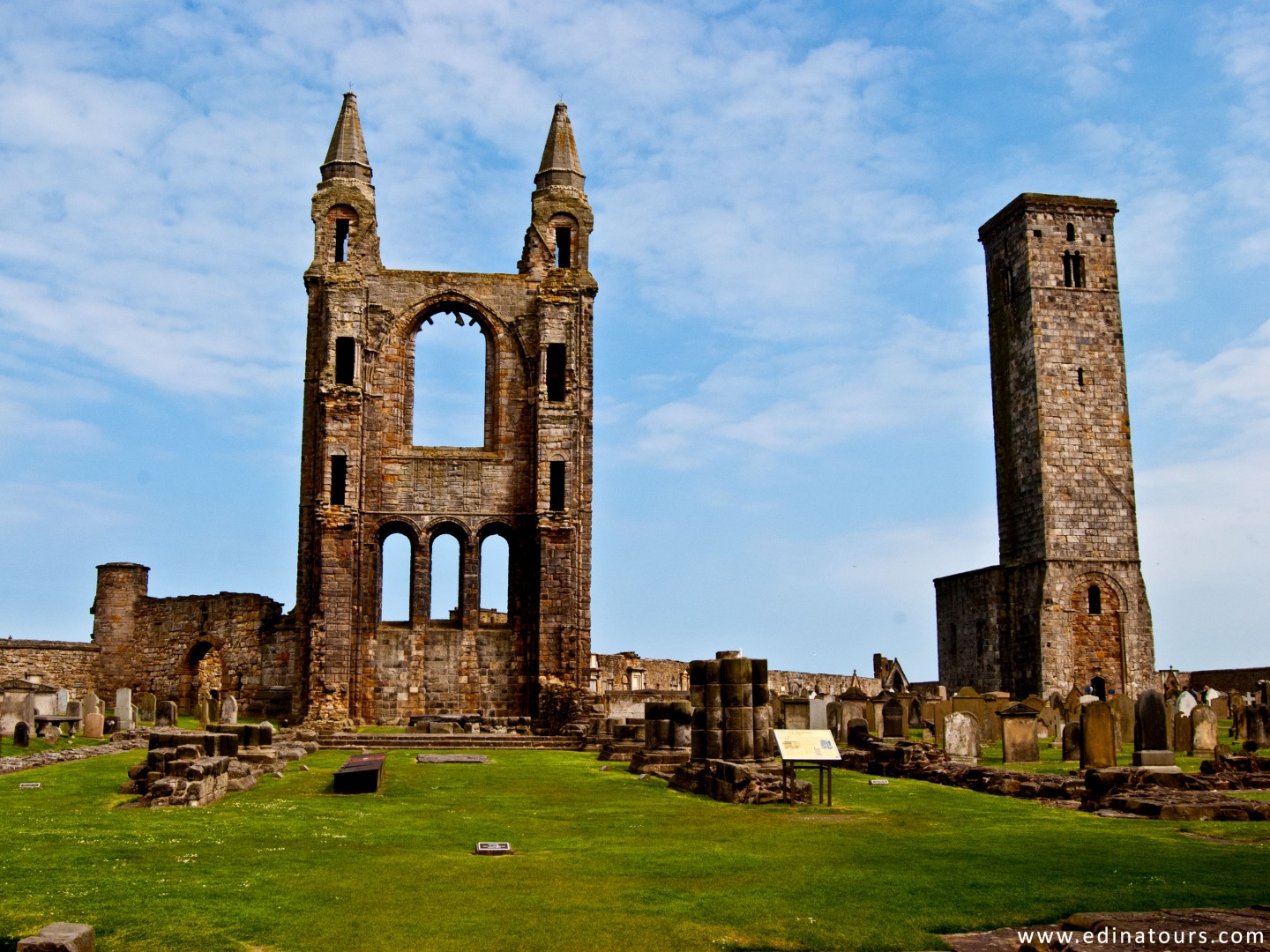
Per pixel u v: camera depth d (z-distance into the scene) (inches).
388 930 558.3
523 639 2266.2
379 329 2314.2
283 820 906.7
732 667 1204.5
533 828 888.9
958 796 1091.9
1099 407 2913.4
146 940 541.0
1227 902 600.7
